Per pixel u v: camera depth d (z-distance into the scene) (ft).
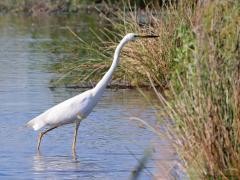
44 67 82.58
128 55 71.20
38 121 48.11
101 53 73.56
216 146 37.06
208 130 37.01
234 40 38.83
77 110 47.62
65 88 70.13
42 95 66.18
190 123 37.55
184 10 66.28
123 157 45.93
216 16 39.58
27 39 111.65
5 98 64.54
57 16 150.92
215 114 37.22
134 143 49.16
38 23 137.18
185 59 41.45
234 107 37.14
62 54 93.61
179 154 37.91
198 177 36.99
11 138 50.67
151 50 69.92
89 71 73.67
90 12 155.53
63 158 45.83
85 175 42.24
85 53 93.25
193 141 37.32
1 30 124.98
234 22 39.32
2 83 72.18
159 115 41.96
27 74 77.71
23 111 59.16
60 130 53.52
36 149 47.91
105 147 48.34
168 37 68.74
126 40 50.83
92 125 54.90
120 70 71.77
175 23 68.28
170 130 38.88
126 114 58.08
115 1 140.87
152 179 39.93
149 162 43.55
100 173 42.65
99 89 48.88
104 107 61.16
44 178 41.55
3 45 103.81
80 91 68.59
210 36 39.11
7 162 44.73
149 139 50.03
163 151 43.34
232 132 37.29
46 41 108.88
